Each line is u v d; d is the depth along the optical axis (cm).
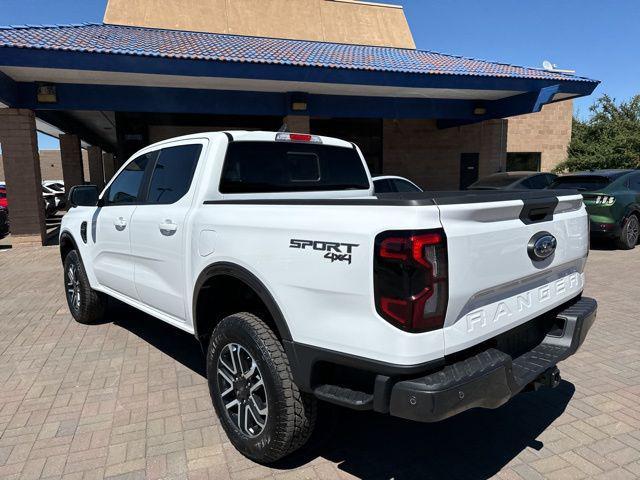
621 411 348
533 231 276
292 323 258
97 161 2698
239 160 364
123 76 1101
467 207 234
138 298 429
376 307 223
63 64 965
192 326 351
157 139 1623
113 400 376
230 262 296
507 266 258
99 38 1177
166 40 1284
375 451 306
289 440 269
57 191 2355
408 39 2034
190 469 289
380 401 226
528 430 326
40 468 291
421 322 219
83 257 529
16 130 1152
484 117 1573
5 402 374
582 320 303
